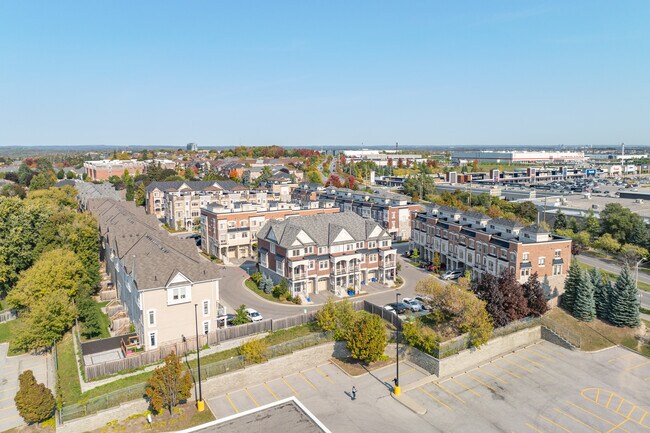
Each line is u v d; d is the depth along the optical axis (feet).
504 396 172.55
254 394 175.83
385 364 198.70
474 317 199.21
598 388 177.17
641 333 219.82
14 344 204.03
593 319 230.48
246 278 304.71
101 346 197.98
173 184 519.60
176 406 166.09
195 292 203.31
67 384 173.99
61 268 240.12
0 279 268.82
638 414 159.84
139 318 197.88
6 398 173.17
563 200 532.73
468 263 299.38
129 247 245.86
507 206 481.46
